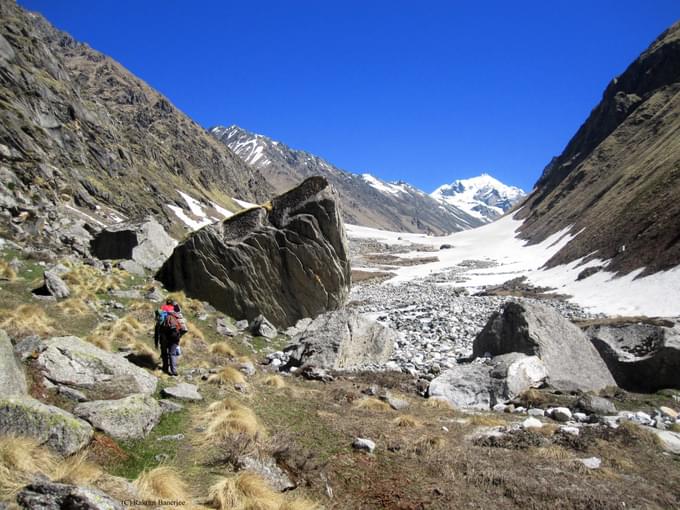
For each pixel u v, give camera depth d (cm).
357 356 2033
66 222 3275
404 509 802
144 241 3089
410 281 8406
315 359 1902
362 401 1346
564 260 7512
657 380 1741
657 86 16125
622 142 14462
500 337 1934
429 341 2586
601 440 1122
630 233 5759
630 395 1647
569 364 1734
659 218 5234
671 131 9969
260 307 2619
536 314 1869
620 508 829
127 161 12206
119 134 14200
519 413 1423
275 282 2672
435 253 14512
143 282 2564
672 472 1002
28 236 2569
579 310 3841
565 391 1630
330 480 871
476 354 2056
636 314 3438
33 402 741
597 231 7381
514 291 5606
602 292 4478
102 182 9525
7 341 844
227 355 1745
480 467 959
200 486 752
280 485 808
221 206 18575
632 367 1794
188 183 18062
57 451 707
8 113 7381
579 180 14588
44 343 1029
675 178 6188
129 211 9138
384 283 8431
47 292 1794
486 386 1560
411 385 1683
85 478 649
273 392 1343
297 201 2811
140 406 909
